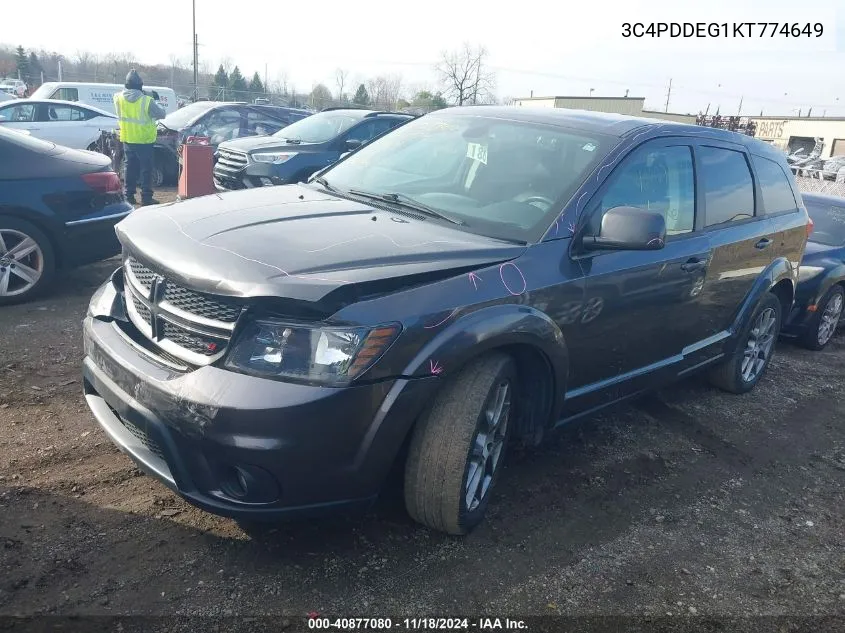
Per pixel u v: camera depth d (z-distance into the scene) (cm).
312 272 256
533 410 335
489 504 341
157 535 291
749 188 475
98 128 1409
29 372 434
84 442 360
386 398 257
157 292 278
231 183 991
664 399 507
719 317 458
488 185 357
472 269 288
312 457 249
